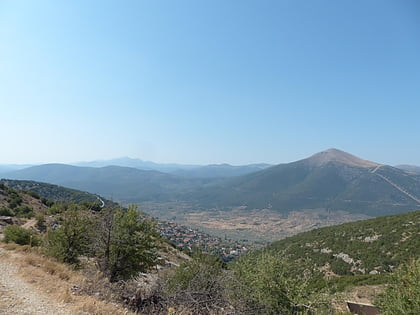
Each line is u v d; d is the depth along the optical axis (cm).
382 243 4475
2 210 3969
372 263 3975
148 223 1611
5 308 734
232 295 913
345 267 4184
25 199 5456
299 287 952
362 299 1856
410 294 989
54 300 839
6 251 1602
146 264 1545
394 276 1153
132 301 895
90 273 1272
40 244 1953
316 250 5106
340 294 991
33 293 884
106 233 1495
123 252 1477
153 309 861
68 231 1625
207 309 845
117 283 1128
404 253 3875
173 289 946
